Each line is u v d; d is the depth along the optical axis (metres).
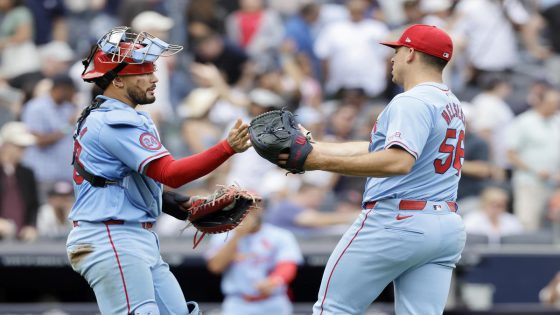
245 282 35.81
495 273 37.19
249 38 54.19
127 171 21.12
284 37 53.50
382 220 21.80
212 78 48.22
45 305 35.38
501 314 36.28
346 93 50.28
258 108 45.81
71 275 36.81
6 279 36.41
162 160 20.77
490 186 42.66
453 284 37.16
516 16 58.06
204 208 22.12
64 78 44.72
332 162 20.83
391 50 52.06
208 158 20.55
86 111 21.44
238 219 22.33
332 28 53.16
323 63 53.41
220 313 36.22
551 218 45.19
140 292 20.91
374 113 45.09
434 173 21.86
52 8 54.25
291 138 20.80
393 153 20.86
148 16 48.66
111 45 21.11
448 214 22.02
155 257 21.58
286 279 35.59
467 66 53.00
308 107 50.78
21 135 42.41
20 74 50.50
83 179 21.19
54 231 40.00
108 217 20.97
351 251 22.00
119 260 20.89
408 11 53.09
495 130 48.88
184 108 47.72
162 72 47.81
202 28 52.28
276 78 49.56
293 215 39.88
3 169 41.00
